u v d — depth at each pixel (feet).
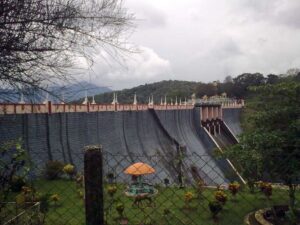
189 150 199.93
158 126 193.98
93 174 13.37
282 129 56.59
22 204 17.79
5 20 18.06
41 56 19.81
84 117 123.85
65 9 19.38
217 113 282.56
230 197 43.60
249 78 427.33
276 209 31.76
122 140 152.05
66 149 109.50
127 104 162.91
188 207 32.89
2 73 19.16
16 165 15.92
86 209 13.37
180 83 472.85
